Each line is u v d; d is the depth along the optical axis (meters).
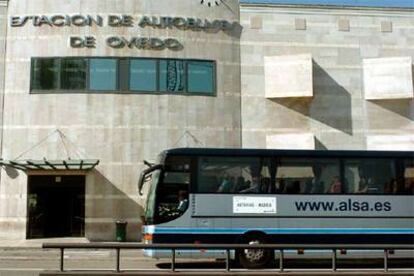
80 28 31.34
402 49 34.22
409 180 19.64
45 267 18.62
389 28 34.25
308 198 19.11
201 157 19.06
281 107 32.91
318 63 33.50
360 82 33.69
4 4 31.94
